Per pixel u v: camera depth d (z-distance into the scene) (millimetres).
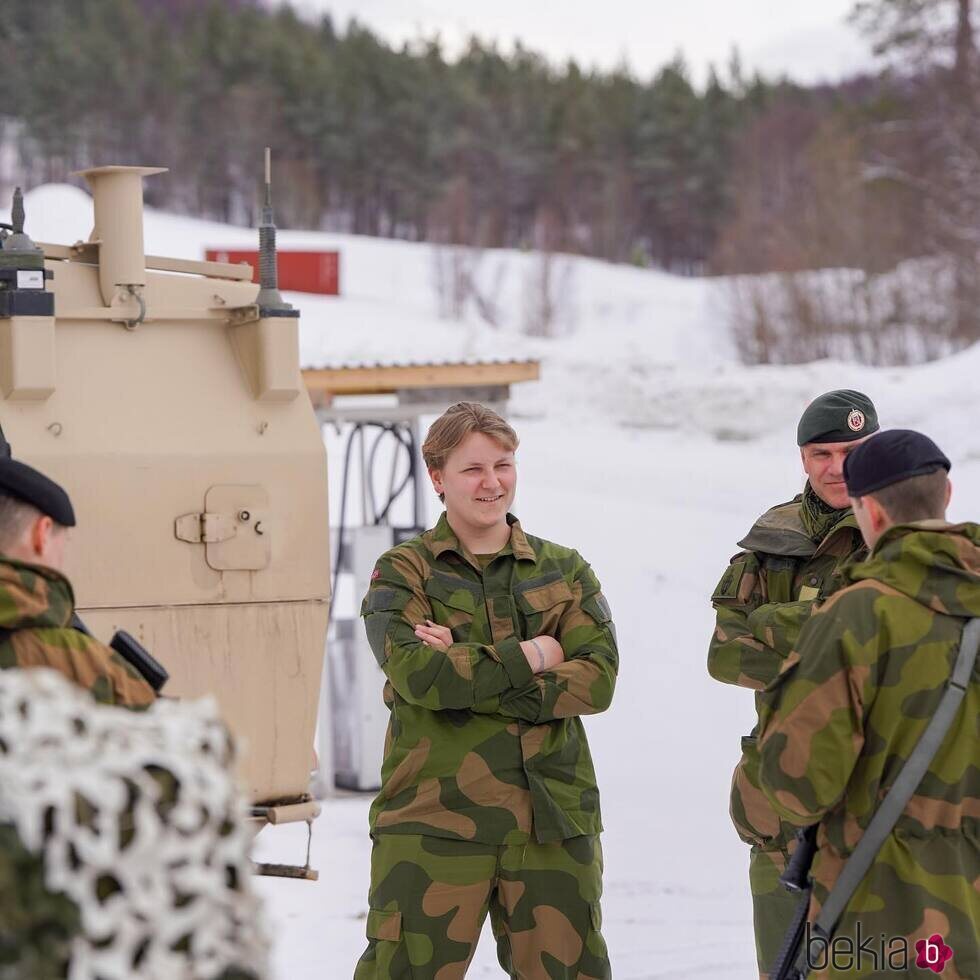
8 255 4734
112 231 5012
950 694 3924
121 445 4926
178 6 163125
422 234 133000
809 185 71312
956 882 3926
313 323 32188
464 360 11344
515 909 4977
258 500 5133
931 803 3936
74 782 2273
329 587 5254
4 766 2268
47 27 140000
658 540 21484
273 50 139625
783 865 5113
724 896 8445
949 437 26844
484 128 137375
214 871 2404
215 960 2381
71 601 3465
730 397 32125
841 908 3936
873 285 57719
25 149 128750
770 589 5254
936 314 57000
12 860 2203
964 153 60625
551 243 94688
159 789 2355
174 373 5121
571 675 4977
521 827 4941
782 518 5336
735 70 150125
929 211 59750
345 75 139500
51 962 2225
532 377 11492
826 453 5152
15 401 4805
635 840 9750
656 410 32125
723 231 95750
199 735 2508
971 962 3889
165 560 4980
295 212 126625
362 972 5016
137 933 2287
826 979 3953
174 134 129125
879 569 4043
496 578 5168
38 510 3486
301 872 5141
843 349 58125
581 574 5281
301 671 5211
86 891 2242
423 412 11516
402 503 21250
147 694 3406
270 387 5160
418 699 4875
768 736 4008
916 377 30328
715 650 5219
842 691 3912
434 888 4910
